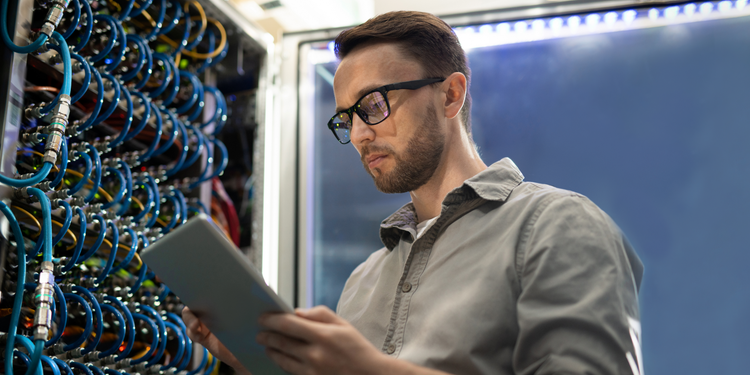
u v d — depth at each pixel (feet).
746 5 5.36
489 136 6.46
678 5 5.43
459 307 2.72
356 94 3.31
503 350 2.62
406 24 3.37
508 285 2.69
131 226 4.27
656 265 5.89
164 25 5.16
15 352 3.06
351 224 6.28
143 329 4.48
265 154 5.95
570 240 2.60
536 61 6.28
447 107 3.38
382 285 3.33
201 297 2.23
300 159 6.04
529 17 5.66
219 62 5.91
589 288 2.44
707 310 5.72
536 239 2.71
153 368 4.17
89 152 4.05
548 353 2.37
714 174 5.88
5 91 3.25
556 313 2.40
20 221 3.51
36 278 3.46
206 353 4.81
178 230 2.01
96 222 3.84
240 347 2.50
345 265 6.12
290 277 5.74
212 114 5.76
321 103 6.39
